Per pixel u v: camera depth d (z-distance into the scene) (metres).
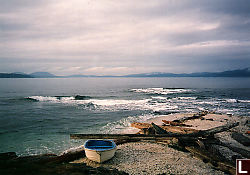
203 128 16.89
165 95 53.19
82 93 58.31
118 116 23.78
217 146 11.16
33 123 19.61
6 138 14.59
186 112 26.97
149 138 11.20
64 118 22.27
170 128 15.98
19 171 4.18
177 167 8.16
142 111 27.59
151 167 8.19
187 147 10.48
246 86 97.31
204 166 8.30
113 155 9.47
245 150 10.09
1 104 33.38
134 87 91.12
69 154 9.31
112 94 55.75
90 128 17.69
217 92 61.59
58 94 54.44
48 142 13.62
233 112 26.66
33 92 59.66
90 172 5.36
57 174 4.40
